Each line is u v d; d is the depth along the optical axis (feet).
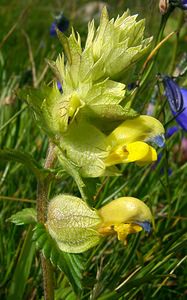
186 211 0.55
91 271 0.49
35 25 1.06
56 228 0.32
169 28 0.92
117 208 0.31
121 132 0.30
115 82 0.30
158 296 0.49
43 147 0.59
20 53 0.85
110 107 0.30
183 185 0.56
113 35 0.30
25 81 0.69
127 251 0.48
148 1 0.43
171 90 0.49
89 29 0.31
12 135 0.62
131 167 0.58
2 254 0.49
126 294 0.44
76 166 0.30
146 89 0.48
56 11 1.10
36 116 0.31
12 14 1.08
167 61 0.86
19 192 0.56
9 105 0.64
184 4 0.45
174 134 0.62
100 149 0.31
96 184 0.32
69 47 0.30
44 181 0.33
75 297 0.40
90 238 0.32
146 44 0.31
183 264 0.50
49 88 0.31
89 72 0.30
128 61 0.30
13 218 0.34
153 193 0.58
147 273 0.41
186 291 0.49
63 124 0.30
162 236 0.48
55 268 0.47
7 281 0.47
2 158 0.31
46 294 0.36
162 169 0.58
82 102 0.30
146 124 0.30
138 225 0.31
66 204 0.32
